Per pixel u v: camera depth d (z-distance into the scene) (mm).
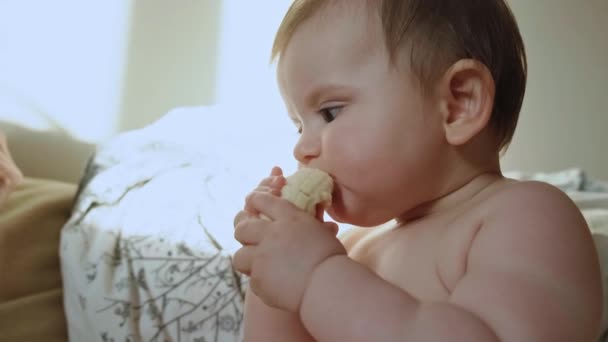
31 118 1712
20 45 1709
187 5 1741
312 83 693
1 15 1701
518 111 768
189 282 958
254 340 723
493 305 511
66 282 1038
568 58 1877
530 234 557
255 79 1777
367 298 531
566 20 1868
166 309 947
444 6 708
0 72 1709
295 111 726
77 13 1705
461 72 680
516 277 528
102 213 1101
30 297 1045
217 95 1771
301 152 702
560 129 1896
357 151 664
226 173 1230
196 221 1062
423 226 691
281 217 609
